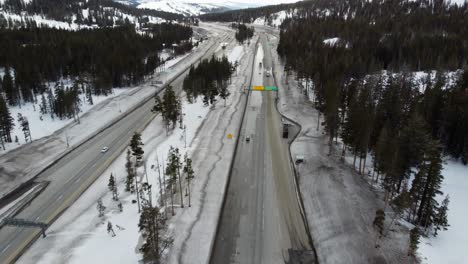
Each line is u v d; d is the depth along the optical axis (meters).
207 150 65.06
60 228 43.75
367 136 52.09
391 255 35.50
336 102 65.38
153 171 58.31
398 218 41.75
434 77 98.94
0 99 67.50
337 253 37.59
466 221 41.97
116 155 66.12
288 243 40.97
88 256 37.31
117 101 101.12
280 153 65.69
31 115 86.56
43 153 65.44
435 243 37.47
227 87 114.31
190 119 84.50
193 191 50.47
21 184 54.69
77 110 85.69
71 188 54.31
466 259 34.81
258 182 54.56
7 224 44.47
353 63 106.19
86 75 113.88
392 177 43.72
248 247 40.09
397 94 68.00
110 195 51.28
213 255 38.69
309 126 78.19
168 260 36.22
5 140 68.06
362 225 40.56
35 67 109.94
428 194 39.28
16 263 37.53
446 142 60.56
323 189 49.78
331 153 62.78
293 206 48.28
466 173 54.59
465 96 62.66
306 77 103.25
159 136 75.12
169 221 42.84
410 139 44.69
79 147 70.00
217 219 44.50
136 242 39.34
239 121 82.81
